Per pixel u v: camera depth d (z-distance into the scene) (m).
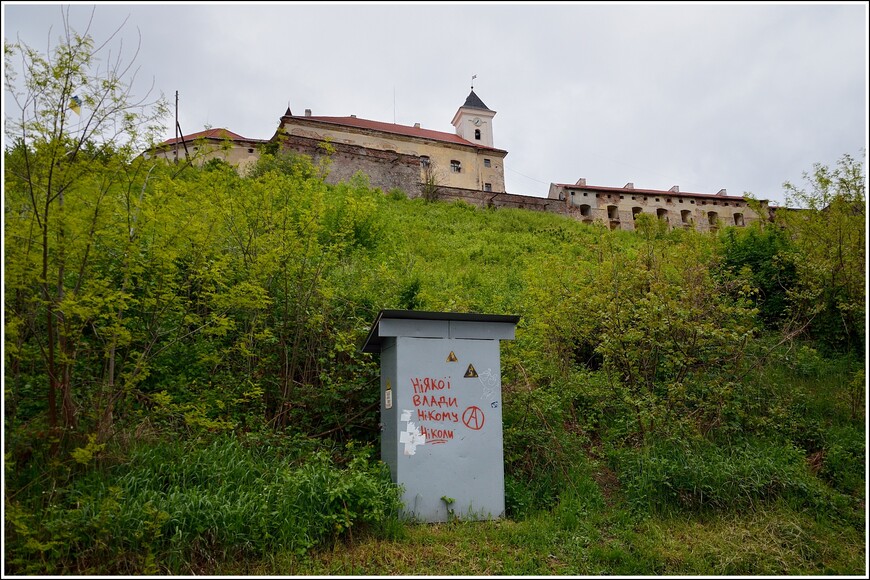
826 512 6.12
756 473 6.41
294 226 8.07
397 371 5.98
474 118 53.53
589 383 8.66
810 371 9.48
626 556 5.23
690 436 7.16
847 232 10.06
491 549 5.27
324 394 7.21
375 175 32.81
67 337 5.48
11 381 5.20
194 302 7.08
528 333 9.42
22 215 5.14
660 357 8.16
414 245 17.41
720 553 5.30
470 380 6.19
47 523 4.39
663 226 18.61
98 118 5.41
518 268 16.33
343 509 5.23
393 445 5.95
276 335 7.80
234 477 5.58
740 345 8.39
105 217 5.45
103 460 5.29
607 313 8.16
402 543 5.26
